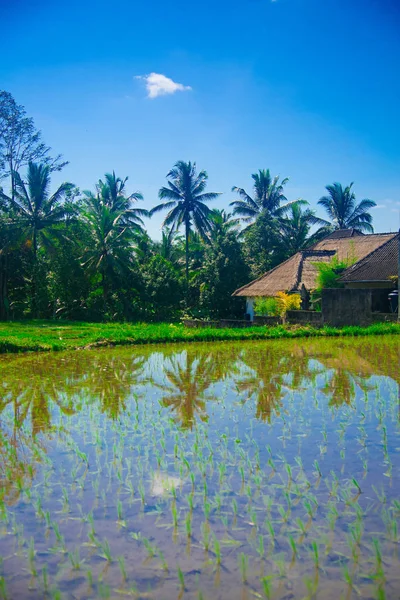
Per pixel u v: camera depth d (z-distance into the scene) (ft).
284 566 12.78
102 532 14.48
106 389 33.81
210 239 149.89
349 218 163.73
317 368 40.73
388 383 34.12
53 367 44.06
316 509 15.53
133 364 45.37
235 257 130.41
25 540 14.14
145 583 12.25
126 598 11.74
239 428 23.97
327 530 14.33
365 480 17.58
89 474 18.62
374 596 11.66
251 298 105.40
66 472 18.85
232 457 20.06
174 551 13.52
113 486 17.53
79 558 13.24
